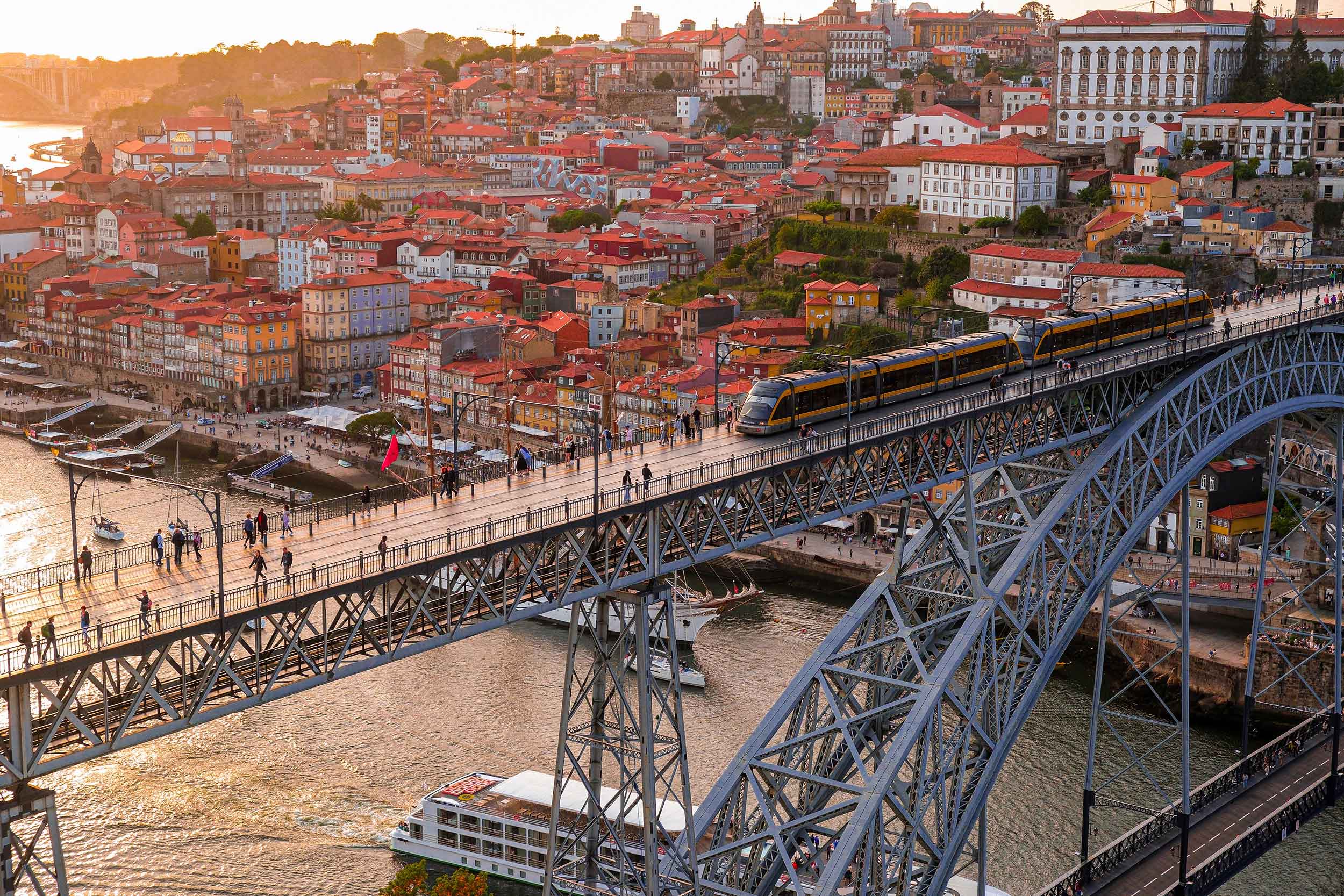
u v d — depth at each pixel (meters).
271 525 191.75
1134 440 124.06
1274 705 164.00
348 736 161.62
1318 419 185.12
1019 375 129.50
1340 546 153.50
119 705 74.75
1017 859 135.62
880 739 107.19
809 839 104.00
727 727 161.12
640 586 93.69
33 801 70.94
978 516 119.06
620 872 91.50
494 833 134.25
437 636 84.44
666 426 119.25
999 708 107.81
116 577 84.88
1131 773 153.12
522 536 86.75
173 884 133.75
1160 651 180.50
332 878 135.00
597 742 91.94
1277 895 132.25
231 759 156.75
